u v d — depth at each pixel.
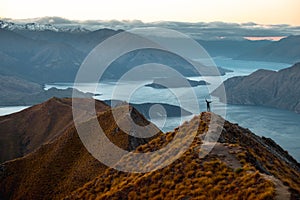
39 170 109.25
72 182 92.50
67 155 108.38
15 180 113.69
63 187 93.62
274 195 22.77
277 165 39.62
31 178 108.62
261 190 23.70
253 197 23.19
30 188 103.62
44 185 101.75
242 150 32.94
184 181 29.25
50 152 116.06
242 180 25.92
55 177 102.00
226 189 25.77
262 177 25.20
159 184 30.81
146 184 31.88
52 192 96.19
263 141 56.84
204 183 27.53
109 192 34.28
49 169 107.19
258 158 35.44
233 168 28.91
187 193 27.39
